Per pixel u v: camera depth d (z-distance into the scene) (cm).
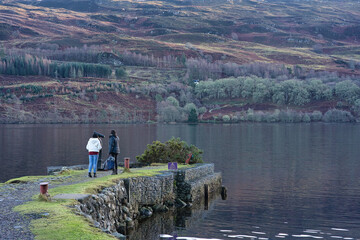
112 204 1717
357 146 10681
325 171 5909
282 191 4047
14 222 1073
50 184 1898
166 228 2305
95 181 1875
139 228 2141
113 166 2556
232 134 15412
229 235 2245
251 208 3083
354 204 3356
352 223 2659
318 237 2291
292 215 2870
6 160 7662
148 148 3928
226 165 6619
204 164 3681
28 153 8925
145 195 2342
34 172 6075
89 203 1442
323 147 10406
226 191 3669
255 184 4556
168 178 2662
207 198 3216
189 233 2227
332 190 4162
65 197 1413
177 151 3869
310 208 3158
